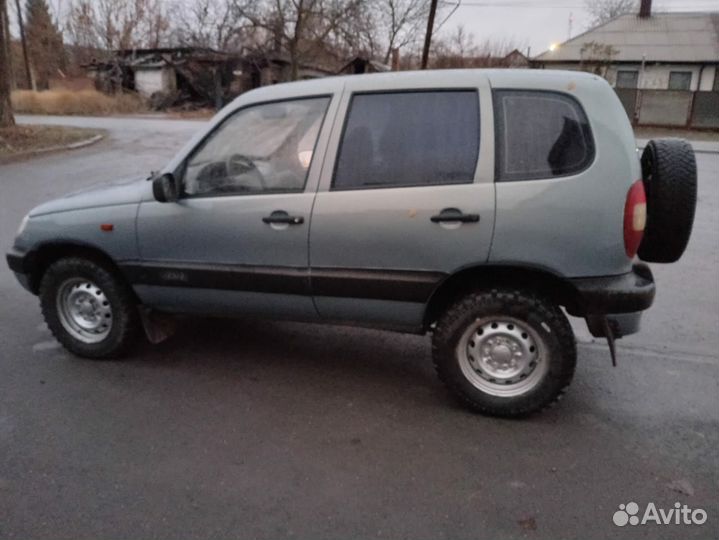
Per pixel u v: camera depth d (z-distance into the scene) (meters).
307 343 4.50
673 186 3.17
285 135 3.53
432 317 3.52
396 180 3.29
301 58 34.50
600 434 3.28
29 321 4.82
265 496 2.72
